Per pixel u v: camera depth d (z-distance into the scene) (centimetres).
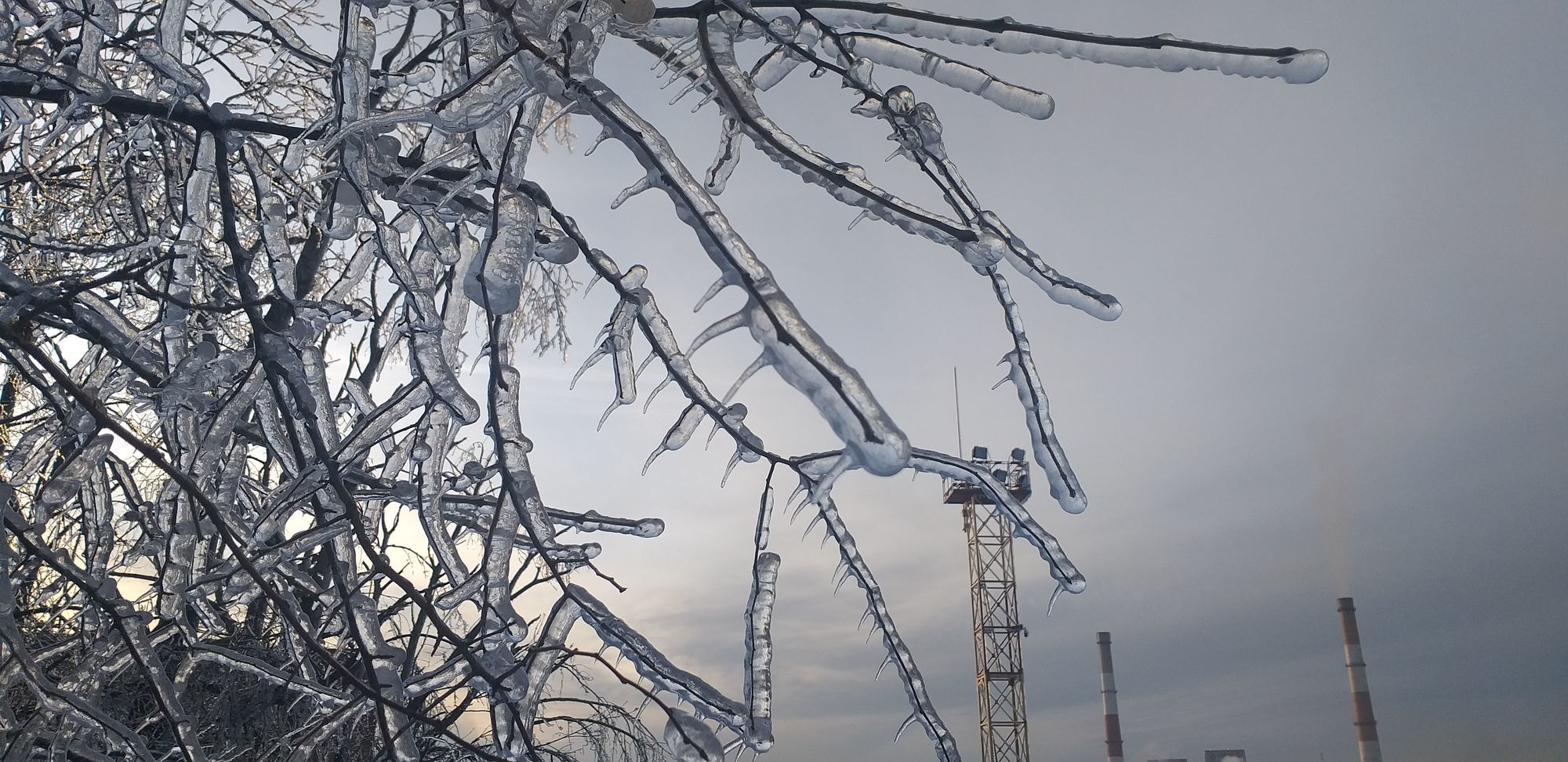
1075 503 240
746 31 204
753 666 224
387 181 236
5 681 243
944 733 251
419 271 252
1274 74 175
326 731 260
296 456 251
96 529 325
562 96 177
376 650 258
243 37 411
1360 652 5388
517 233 196
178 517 266
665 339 214
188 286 280
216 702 426
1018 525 243
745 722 218
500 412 225
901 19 197
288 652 316
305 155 226
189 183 266
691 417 218
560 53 172
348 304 252
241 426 324
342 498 226
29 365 272
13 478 284
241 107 320
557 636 225
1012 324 242
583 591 226
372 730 466
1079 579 238
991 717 3534
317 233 405
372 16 223
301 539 275
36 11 278
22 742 237
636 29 199
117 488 380
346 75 217
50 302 261
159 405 282
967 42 196
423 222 239
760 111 193
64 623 347
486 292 188
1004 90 196
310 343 261
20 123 271
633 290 214
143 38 245
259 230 259
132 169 356
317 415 262
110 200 374
